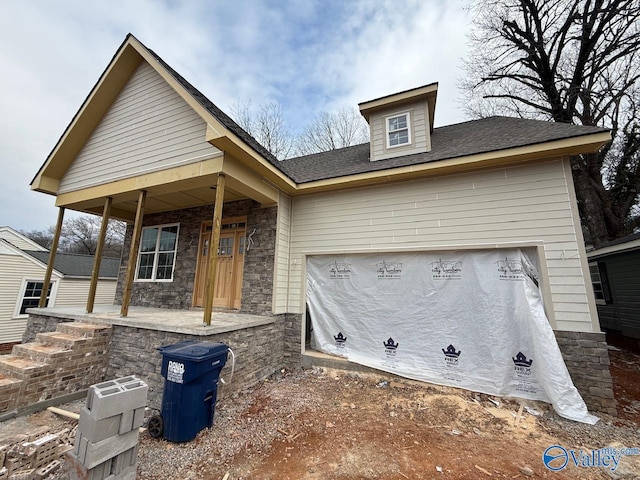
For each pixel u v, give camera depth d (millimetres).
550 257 4281
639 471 2596
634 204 11039
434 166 4996
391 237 5480
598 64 10781
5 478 2232
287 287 6223
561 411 3656
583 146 4129
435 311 4953
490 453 2838
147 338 4281
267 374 5191
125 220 8336
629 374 5441
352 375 5113
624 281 8141
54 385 3965
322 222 6199
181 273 7312
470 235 4863
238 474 2449
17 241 15672
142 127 5602
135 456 2252
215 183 5094
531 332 4176
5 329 11055
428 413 3717
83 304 14195
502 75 12875
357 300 5617
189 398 2984
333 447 2877
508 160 4641
